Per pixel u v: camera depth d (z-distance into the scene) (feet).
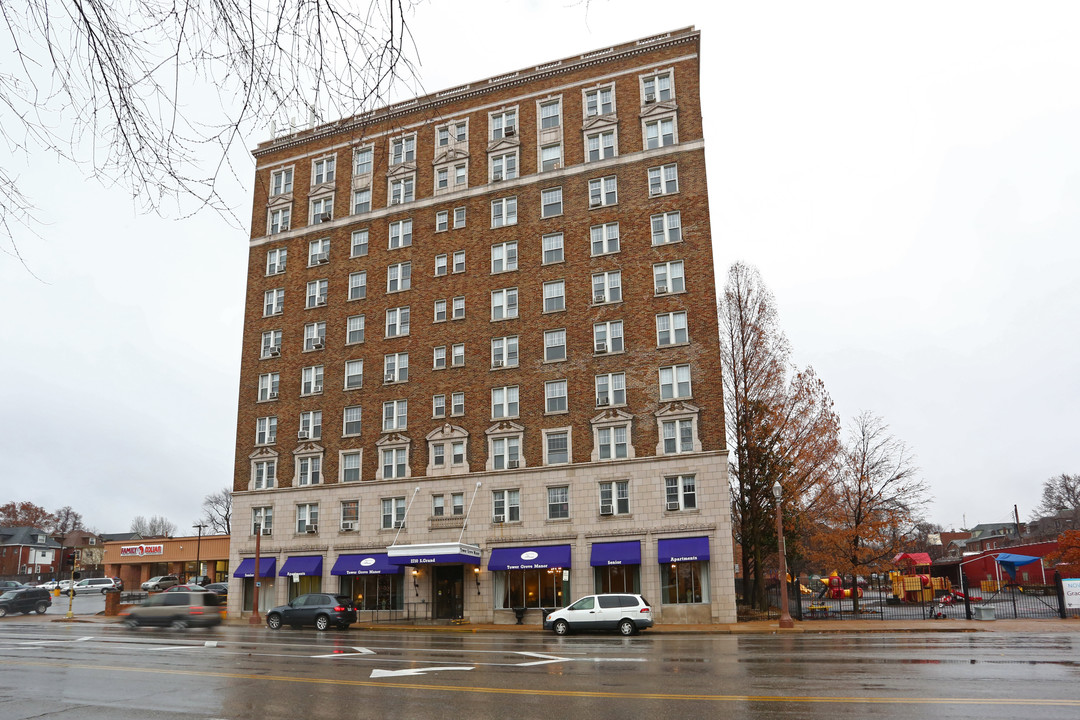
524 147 155.43
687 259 138.41
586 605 105.29
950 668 57.52
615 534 130.52
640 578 127.75
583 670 61.00
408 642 92.22
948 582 180.75
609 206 145.89
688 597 124.67
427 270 157.69
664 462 130.52
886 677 53.36
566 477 135.85
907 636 91.30
